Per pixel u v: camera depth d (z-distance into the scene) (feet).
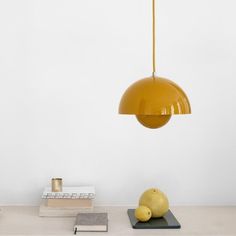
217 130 7.36
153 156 7.34
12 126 7.27
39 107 7.27
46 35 7.23
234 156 7.38
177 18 7.27
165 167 7.35
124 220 6.30
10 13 7.20
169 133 7.33
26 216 6.50
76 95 7.27
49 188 7.02
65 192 6.67
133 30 7.26
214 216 6.50
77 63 7.25
